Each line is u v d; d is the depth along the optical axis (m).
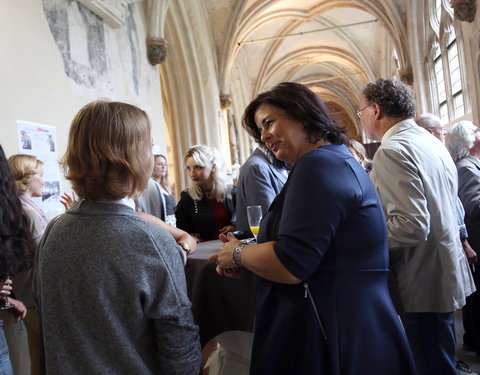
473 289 2.10
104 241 0.98
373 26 17.55
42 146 4.25
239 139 18.22
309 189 1.13
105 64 5.77
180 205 3.40
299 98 1.28
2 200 1.61
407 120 2.03
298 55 20.77
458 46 8.99
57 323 0.99
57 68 4.64
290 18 17.02
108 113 1.05
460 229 2.71
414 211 1.73
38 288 1.08
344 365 1.12
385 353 1.17
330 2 14.85
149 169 1.12
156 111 7.50
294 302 1.19
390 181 1.80
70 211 1.08
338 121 1.33
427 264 1.88
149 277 0.99
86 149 1.03
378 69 19.11
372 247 1.21
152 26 7.34
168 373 1.02
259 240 1.38
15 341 2.38
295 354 1.17
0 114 3.71
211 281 1.78
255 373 1.23
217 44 12.54
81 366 0.97
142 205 3.42
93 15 5.54
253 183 2.71
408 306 1.93
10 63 3.89
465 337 3.26
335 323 1.14
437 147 2.00
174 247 1.08
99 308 0.96
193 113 10.89
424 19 11.59
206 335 1.78
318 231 1.10
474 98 6.77
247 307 1.69
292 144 1.31
